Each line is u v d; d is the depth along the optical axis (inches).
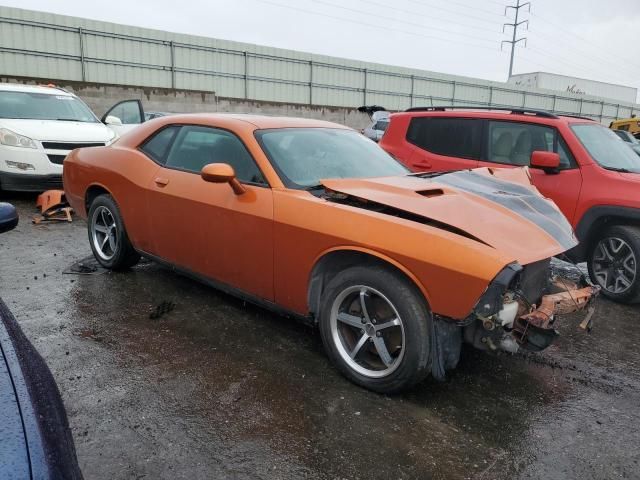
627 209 183.3
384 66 1397.6
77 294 169.5
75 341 136.9
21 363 61.5
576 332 162.2
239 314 158.6
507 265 101.0
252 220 132.6
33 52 938.1
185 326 148.9
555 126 211.6
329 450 98.0
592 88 2146.9
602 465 97.7
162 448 96.4
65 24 959.6
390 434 103.5
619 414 115.5
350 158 153.9
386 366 115.4
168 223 158.2
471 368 133.6
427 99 1489.9
